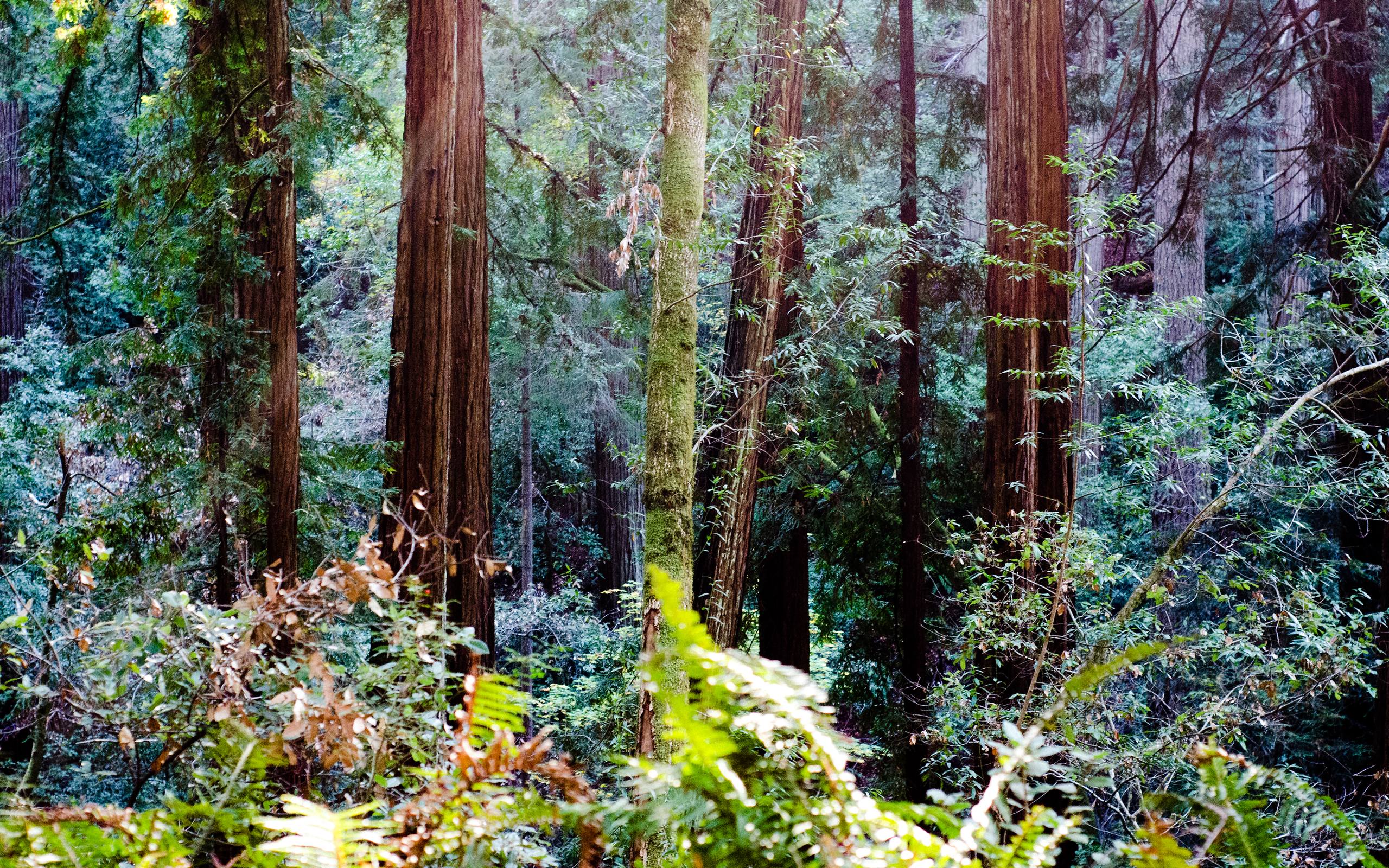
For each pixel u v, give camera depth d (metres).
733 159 7.47
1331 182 10.24
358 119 9.12
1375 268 6.54
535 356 16.02
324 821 1.00
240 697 2.14
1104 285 7.21
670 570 4.55
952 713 6.39
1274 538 6.54
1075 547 6.51
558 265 12.94
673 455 4.71
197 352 8.12
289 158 7.83
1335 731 8.63
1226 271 18.16
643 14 11.74
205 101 9.06
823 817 0.85
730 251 9.80
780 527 10.43
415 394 8.24
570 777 1.08
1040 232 8.11
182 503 7.76
